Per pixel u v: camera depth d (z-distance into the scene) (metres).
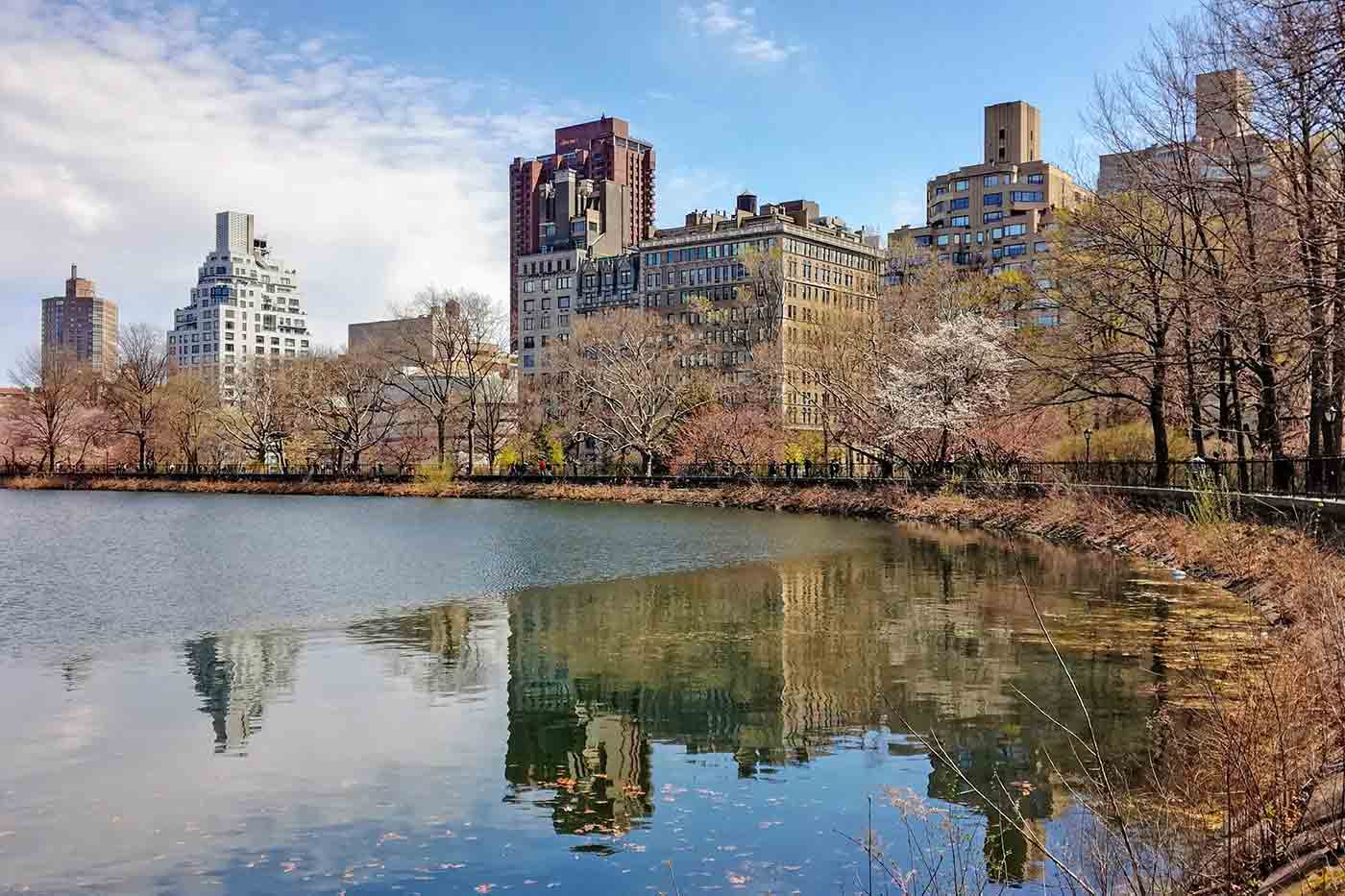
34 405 121.94
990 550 37.50
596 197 186.75
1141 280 41.22
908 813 11.45
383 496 90.44
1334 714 10.21
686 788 12.38
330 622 23.28
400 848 10.61
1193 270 37.06
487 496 85.00
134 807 11.74
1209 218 35.00
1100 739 13.77
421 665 18.98
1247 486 32.59
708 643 20.83
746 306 100.44
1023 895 9.30
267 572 32.34
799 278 144.25
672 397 85.81
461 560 36.03
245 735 14.49
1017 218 150.12
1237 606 22.77
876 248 164.25
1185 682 16.42
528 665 18.94
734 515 61.19
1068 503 43.62
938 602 25.56
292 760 13.39
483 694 16.80
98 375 127.81
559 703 16.25
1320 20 17.48
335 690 16.98
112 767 13.09
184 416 116.88
